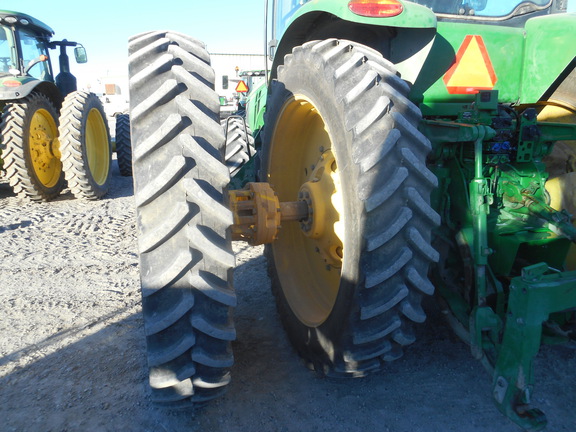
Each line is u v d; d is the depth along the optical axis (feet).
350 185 6.60
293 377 8.38
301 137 9.96
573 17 8.39
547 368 8.39
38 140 22.71
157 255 5.98
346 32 9.01
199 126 5.98
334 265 8.66
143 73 6.11
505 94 9.06
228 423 7.26
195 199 5.84
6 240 16.52
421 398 7.78
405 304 6.59
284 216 8.43
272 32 13.57
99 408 7.66
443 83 8.66
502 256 7.57
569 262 8.57
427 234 6.61
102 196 24.07
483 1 9.28
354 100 6.46
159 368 6.24
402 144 6.33
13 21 23.59
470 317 6.84
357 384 8.16
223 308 6.20
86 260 14.69
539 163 8.50
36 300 11.80
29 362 9.06
